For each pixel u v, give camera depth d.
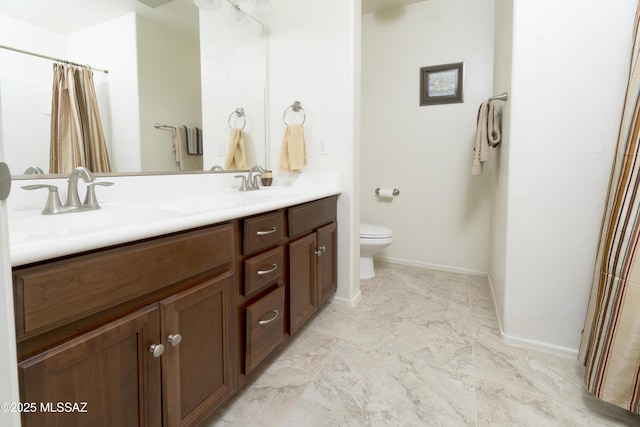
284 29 1.95
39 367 0.55
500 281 1.71
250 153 1.93
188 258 0.84
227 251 1.00
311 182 1.93
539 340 1.48
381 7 2.68
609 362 1.06
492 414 1.09
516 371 1.32
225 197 1.46
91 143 1.12
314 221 1.60
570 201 1.36
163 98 1.39
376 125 2.84
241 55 1.83
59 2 1.02
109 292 0.65
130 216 1.02
